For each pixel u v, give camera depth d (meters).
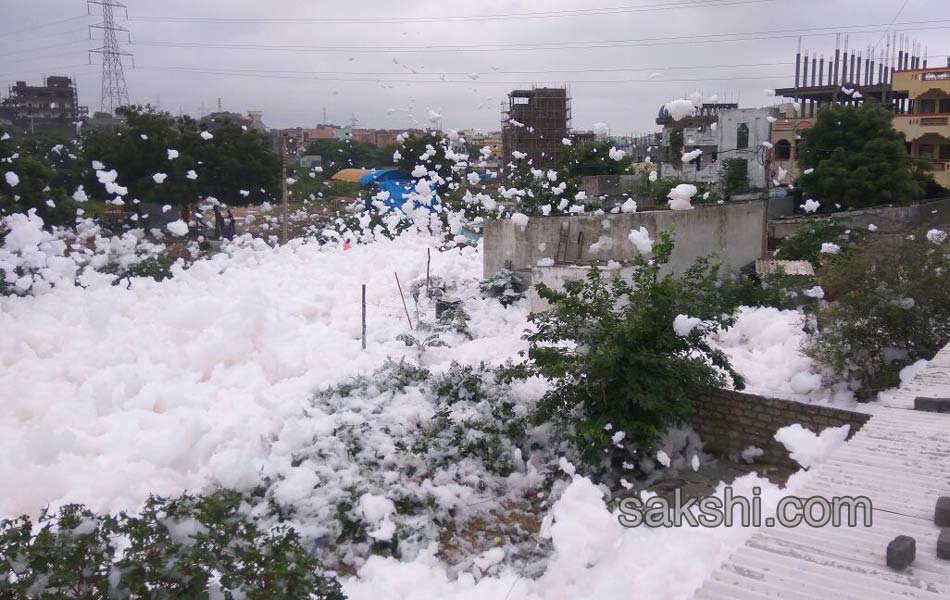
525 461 9.97
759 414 10.08
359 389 11.05
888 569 4.92
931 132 32.16
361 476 8.89
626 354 9.43
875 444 6.81
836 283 11.36
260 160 33.00
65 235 20.61
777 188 29.97
